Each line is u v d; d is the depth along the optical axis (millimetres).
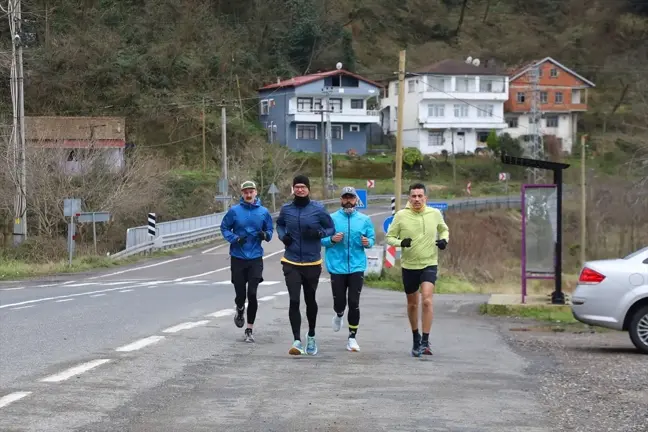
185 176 65312
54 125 54469
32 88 74688
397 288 27078
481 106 94312
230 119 82125
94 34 81375
